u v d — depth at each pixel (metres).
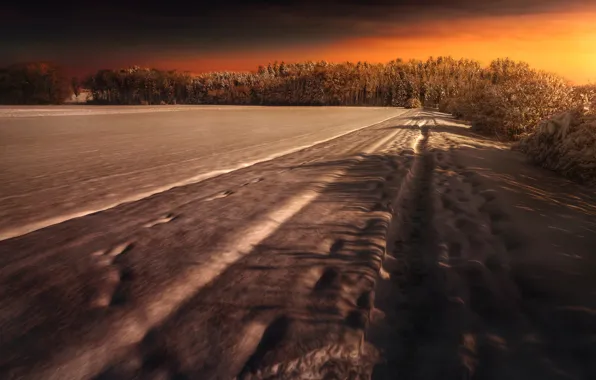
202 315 2.05
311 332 1.90
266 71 156.88
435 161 7.48
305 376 1.60
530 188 5.29
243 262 2.77
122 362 1.68
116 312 2.10
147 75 126.06
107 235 3.41
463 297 2.32
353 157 8.08
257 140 13.50
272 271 2.62
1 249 3.09
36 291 2.35
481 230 3.41
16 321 2.02
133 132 17.47
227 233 3.41
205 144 12.12
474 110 17.31
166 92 131.12
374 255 2.88
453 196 4.69
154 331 1.91
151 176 6.50
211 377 1.58
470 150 9.28
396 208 4.30
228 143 12.45
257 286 2.39
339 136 15.04
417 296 2.38
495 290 2.38
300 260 2.80
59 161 8.32
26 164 7.88
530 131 13.05
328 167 6.87
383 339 1.92
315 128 20.48
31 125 21.80
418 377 1.64
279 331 1.90
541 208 4.11
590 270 2.56
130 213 4.17
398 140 12.27
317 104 125.44
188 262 2.77
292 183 5.57
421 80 119.25
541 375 1.63
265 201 4.55
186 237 3.32
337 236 3.30
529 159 7.79
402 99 117.06
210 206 4.38
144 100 125.94
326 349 1.77
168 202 4.64
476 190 4.90
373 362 1.73
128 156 9.16
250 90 133.50
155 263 2.76
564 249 2.92
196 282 2.46
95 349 1.77
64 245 3.17
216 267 2.69
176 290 2.34
